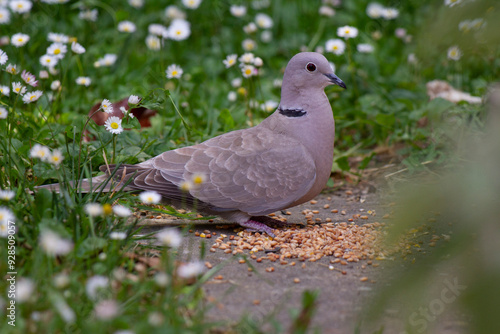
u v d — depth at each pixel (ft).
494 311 11.95
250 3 60.80
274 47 56.54
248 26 49.49
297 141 29.63
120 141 34.35
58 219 24.63
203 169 28.86
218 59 55.06
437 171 37.27
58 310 17.99
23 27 51.57
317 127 29.84
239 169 28.99
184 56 54.75
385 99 45.14
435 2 17.13
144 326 17.53
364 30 58.65
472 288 12.32
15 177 29.78
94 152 31.71
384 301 13.93
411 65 51.24
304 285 23.53
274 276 24.36
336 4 60.18
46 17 54.08
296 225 31.27
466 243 12.70
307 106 30.01
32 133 33.68
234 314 20.97
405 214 12.64
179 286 20.31
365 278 23.97
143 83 47.98
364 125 44.01
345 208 34.12
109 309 17.47
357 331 18.92
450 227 13.88
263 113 43.83
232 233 29.89
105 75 48.93
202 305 21.39
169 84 47.11
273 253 26.94
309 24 58.80
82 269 21.94
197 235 29.30
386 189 36.55
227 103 46.70
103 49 51.67
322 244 27.76
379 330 19.49
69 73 46.55
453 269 22.04
